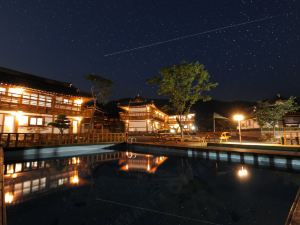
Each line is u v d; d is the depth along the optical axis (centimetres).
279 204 804
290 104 2567
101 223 666
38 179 1167
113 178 1227
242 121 4362
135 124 4262
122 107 4391
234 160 1597
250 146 1828
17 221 677
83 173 1338
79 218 705
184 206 806
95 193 959
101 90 3042
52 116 2659
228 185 1062
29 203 827
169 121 5678
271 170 1347
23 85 2339
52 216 712
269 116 2641
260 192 945
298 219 472
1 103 2133
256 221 670
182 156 1964
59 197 898
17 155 1681
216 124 5294
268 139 2752
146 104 4231
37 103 2461
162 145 2166
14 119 2308
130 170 1436
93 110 3073
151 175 1298
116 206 808
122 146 2595
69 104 2825
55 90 2716
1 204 531
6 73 2586
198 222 673
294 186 1020
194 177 1238
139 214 739
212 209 773
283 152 1473
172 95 2653
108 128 4100
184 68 2498
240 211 748
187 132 3878
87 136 2320
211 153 1750
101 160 1828
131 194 945
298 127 3036
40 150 1842
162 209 778
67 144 2069
